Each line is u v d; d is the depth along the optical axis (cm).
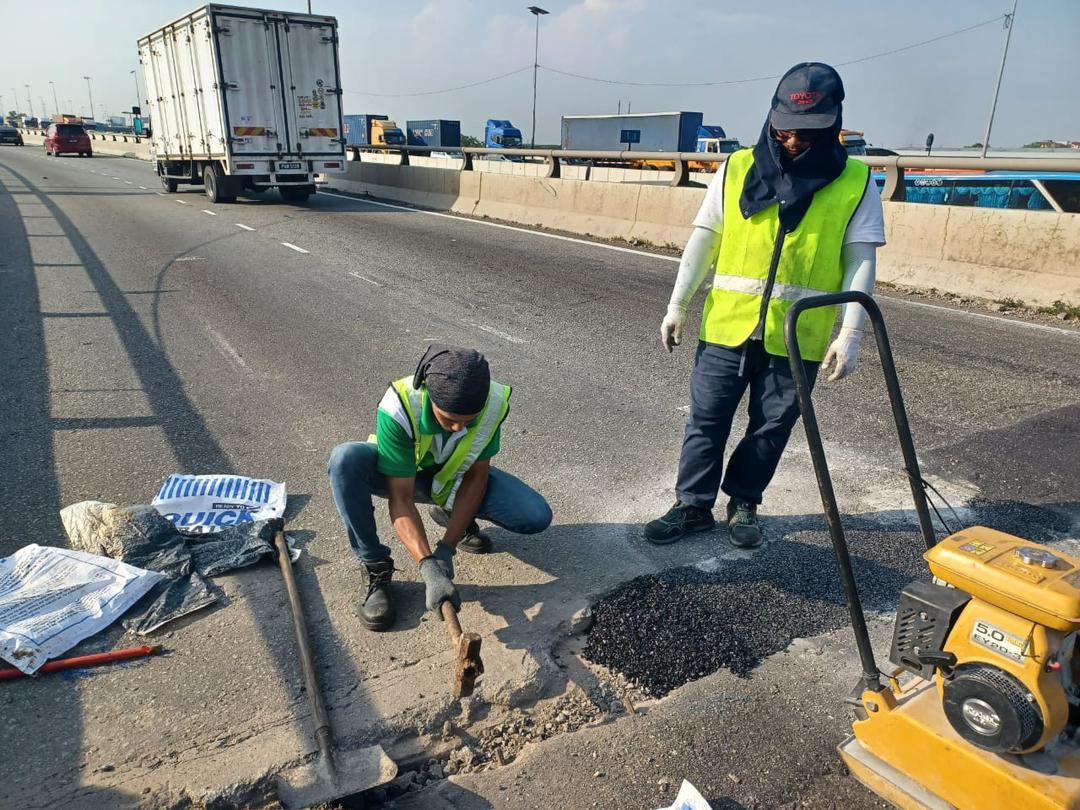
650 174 2605
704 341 329
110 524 324
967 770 188
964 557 185
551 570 328
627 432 478
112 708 244
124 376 561
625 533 360
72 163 3438
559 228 1342
